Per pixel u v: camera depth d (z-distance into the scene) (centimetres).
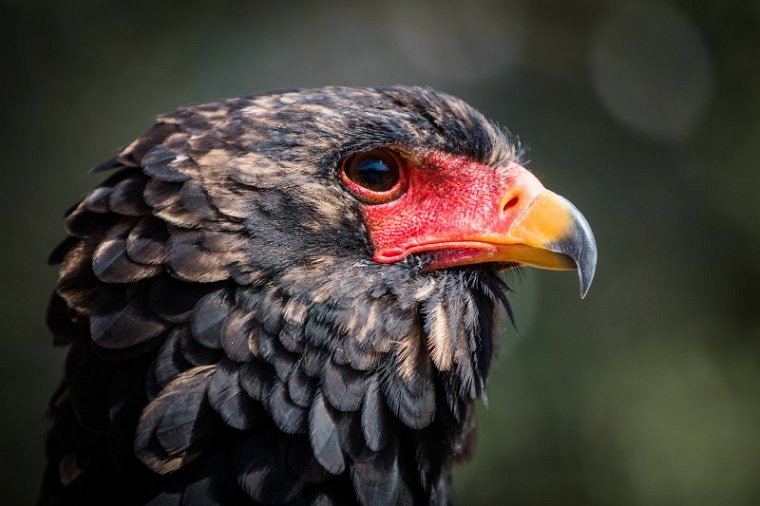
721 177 1476
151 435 480
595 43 1627
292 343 493
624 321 1373
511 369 1306
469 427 573
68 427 529
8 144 1363
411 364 518
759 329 1410
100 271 495
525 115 1570
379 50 1616
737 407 1363
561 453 1308
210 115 536
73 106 1405
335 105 540
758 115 1491
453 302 550
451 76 1620
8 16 1398
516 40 1658
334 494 500
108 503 500
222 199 500
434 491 542
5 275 1312
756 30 1507
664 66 1559
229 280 495
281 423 484
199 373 486
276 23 1552
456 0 1700
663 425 1336
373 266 532
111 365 498
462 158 569
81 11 1434
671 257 1424
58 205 1361
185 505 481
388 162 550
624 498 1315
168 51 1459
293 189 512
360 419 502
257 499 480
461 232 565
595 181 1469
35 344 1309
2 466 1279
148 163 509
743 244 1438
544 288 1354
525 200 579
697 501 1327
